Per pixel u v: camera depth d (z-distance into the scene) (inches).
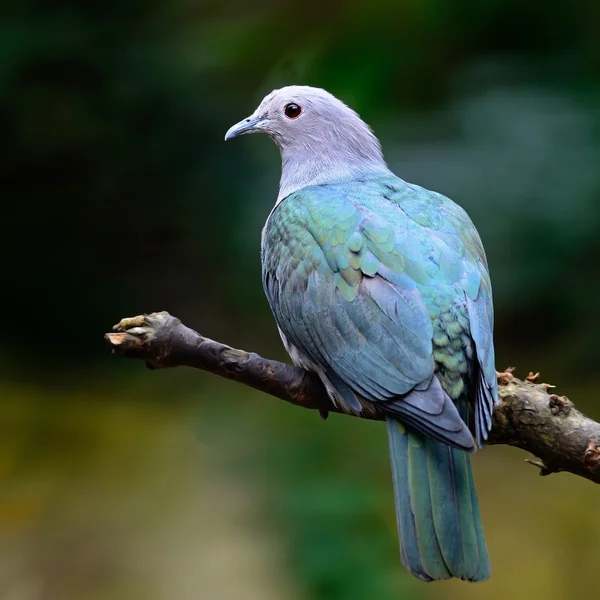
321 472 474.9
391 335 263.0
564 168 548.7
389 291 268.7
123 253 683.4
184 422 542.0
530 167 550.9
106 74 663.8
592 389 534.0
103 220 681.6
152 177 681.6
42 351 647.8
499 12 590.9
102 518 458.0
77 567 432.1
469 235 293.0
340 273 277.9
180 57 668.7
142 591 418.6
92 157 673.6
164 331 250.8
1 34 649.0
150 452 509.7
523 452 503.5
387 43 607.5
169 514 457.7
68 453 512.4
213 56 660.1
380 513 447.2
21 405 564.7
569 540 437.1
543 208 546.0
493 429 256.7
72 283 670.5
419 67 601.6
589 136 553.9
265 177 654.5
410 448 246.8
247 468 484.4
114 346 249.1
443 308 262.7
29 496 474.3
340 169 346.9
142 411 561.0
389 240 278.1
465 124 568.7
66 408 564.7
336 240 283.3
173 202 679.7
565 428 249.8
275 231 302.8
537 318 567.2
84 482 484.4
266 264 305.3
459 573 231.9
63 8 660.1
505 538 439.8
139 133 676.1
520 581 423.5
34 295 665.6
